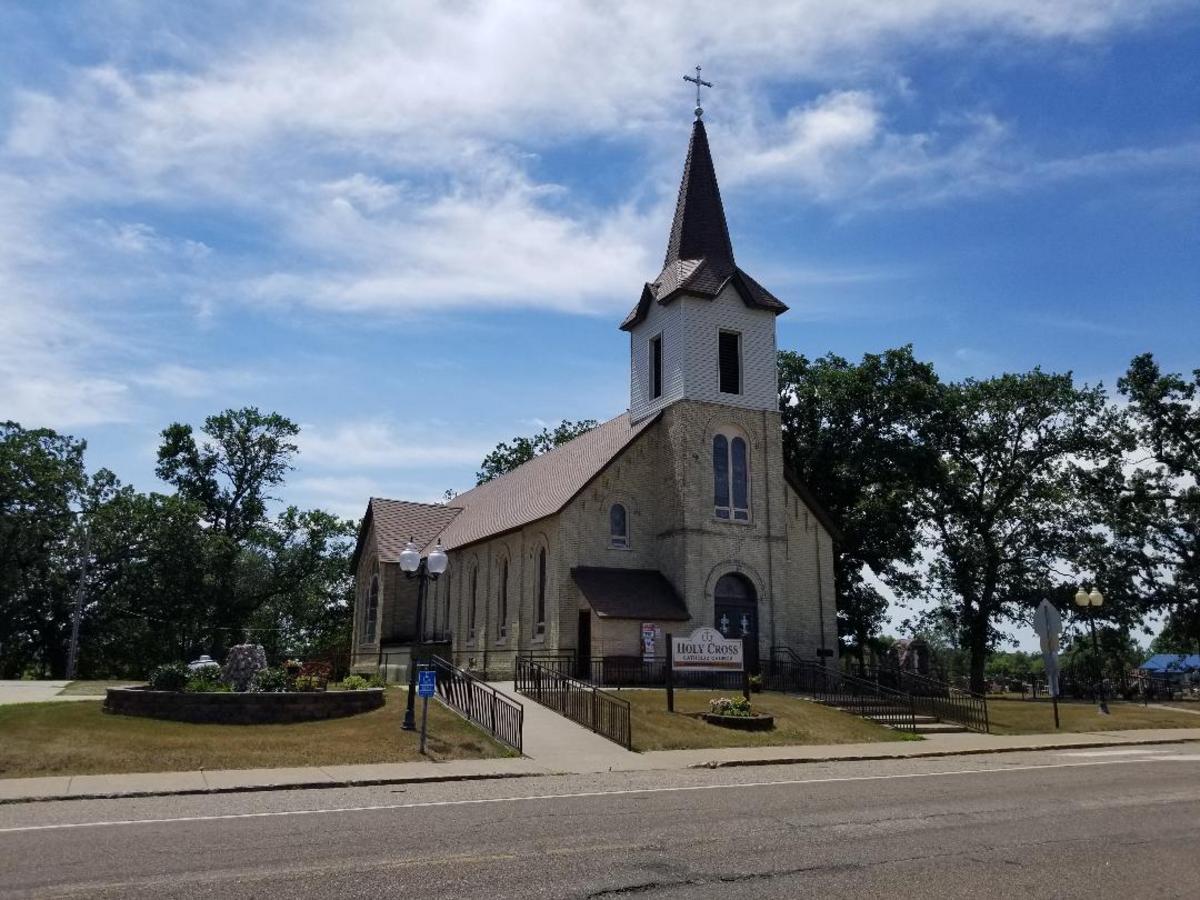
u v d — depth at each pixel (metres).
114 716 21.03
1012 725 29.27
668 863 9.75
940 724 27.98
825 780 16.94
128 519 62.38
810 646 37.00
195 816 12.52
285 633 72.69
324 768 17.52
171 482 69.25
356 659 53.47
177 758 17.72
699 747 21.97
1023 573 48.81
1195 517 48.44
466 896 8.40
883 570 49.38
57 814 12.72
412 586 50.06
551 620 34.91
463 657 43.38
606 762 19.20
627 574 35.38
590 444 42.22
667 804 13.81
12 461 59.78
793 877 9.20
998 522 50.41
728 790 15.48
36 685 33.44
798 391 49.09
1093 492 49.56
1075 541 49.28
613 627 32.78
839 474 46.41
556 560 35.03
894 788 15.76
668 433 36.69
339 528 70.81
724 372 37.59
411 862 9.68
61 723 19.94
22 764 16.72
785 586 36.41
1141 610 48.12
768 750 21.66
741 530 35.91
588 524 35.59
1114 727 30.11
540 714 24.98
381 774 16.78
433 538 51.06
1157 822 12.34
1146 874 9.42
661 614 33.38
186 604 62.34
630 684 32.00
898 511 46.22
